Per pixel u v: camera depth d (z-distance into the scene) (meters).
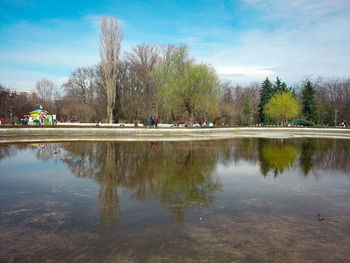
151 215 5.81
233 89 80.31
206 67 33.91
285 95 55.12
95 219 5.57
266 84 65.38
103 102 46.16
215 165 11.99
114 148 17.41
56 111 59.38
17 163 11.99
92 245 4.43
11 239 4.67
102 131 29.81
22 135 26.55
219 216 5.77
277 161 13.29
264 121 64.56
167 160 13.03
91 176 9.55
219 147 18.84
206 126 38.91
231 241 4.60
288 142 23.81
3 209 6.18
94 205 6.46
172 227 5.17
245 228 5.14
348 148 19.28
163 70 37.03
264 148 18.75
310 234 4.91
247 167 11.63
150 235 4.82
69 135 28.31
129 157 13.78
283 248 4.37
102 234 4.85
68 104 54.75
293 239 4.70
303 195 7.45
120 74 44.72
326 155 15.53
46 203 6.61
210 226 5.23
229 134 34.31
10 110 43.38
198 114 42.19
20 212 5.99
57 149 16.72
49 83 71.88
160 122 42.41
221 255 4.13
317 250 4.32
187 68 34.09
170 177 9.50
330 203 6.75
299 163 12.77
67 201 6.78
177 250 4.27
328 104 60.38
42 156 13.93
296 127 46.12
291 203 6.73
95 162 12.31
